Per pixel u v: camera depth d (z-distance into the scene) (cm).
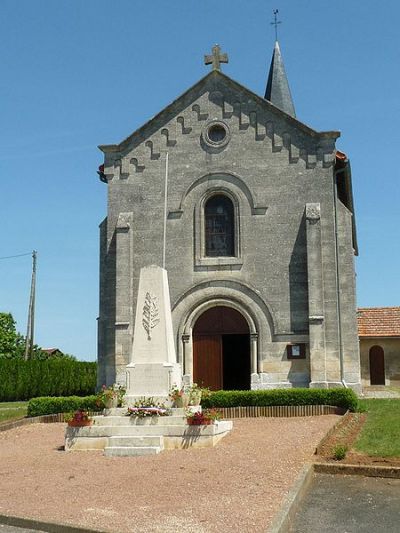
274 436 1770
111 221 2925
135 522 1050
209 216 2905
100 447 1722
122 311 2808
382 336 3694
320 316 2680
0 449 1861
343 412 2175
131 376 1911
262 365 2731
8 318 6994
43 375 4025
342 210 2795
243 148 2883
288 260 2783
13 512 1148
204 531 981
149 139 2948
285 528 1002
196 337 2827
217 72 2936
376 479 1307
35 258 5375
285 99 3750
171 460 1539
